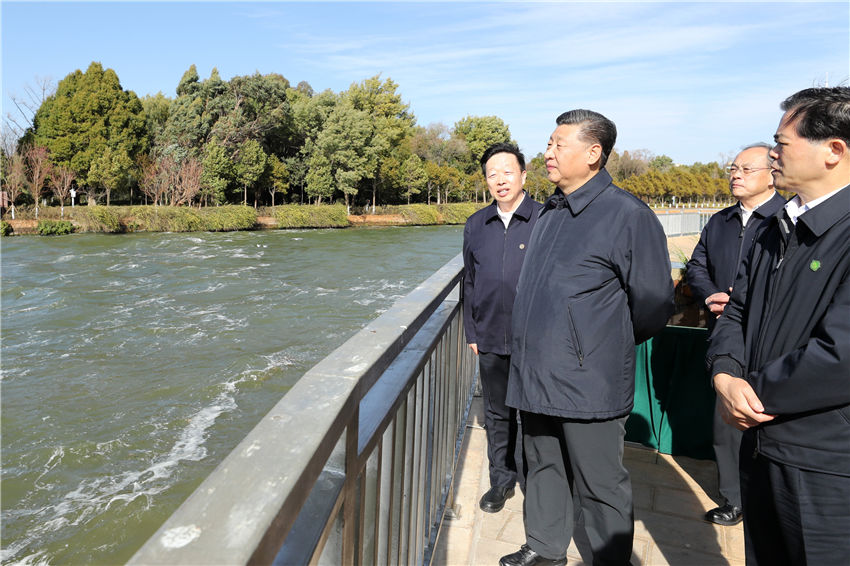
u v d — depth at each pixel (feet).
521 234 8.41
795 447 4.26
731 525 8.17
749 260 5.19
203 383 43.16
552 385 6.19
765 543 4.73
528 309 6.43
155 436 34.81
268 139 203.62
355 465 2.88
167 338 54.24
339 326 59.98
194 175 171.53
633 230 6.05
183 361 47.93
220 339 54.24
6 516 26.53
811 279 4.25
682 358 10.23
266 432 2.07
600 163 6.37
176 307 66.59
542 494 7.11
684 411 10.23
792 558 4.47
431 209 228.22
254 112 193.06
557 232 6.49
